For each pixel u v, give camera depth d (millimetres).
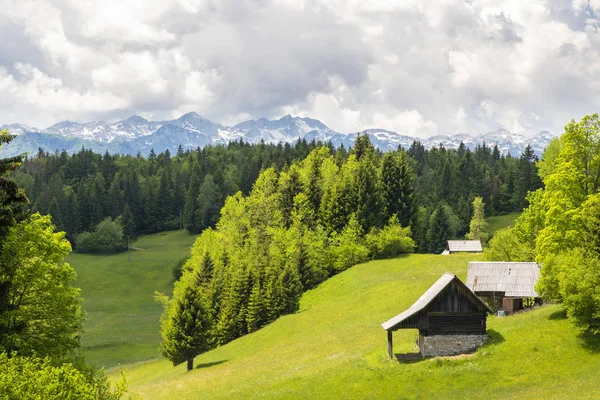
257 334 83938
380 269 106938
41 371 24281
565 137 56375
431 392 43062
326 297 99062
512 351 47156
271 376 54000
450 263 101188
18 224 38156
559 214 53875
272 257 108312
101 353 101938
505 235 81688
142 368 87062
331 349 62156
